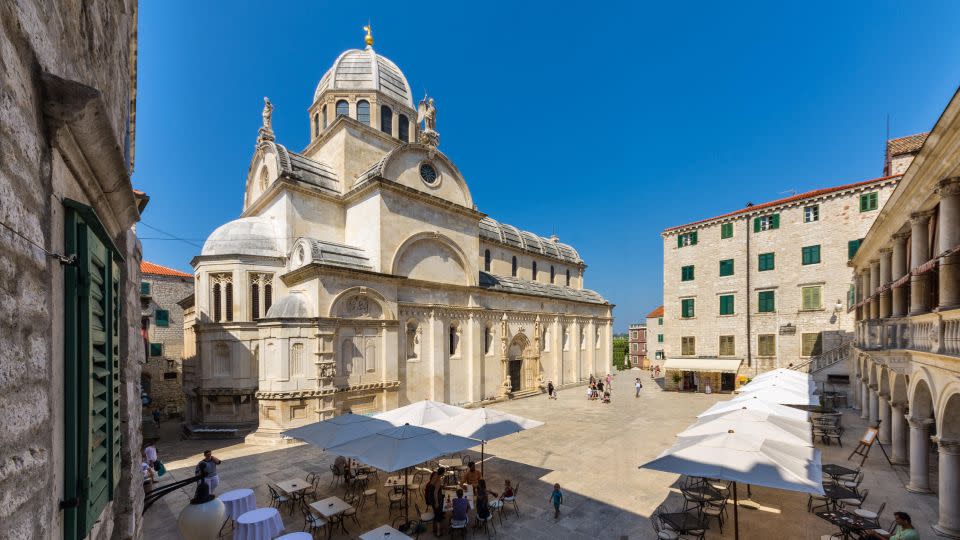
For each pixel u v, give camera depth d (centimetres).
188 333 2991
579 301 4844
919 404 1548
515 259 4662
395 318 2814
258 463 1978
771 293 3950
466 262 3434
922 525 1327
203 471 816
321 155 3450
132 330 754
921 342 1409
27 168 312
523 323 4053
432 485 1355
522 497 1600
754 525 1376
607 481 1758
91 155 446
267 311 2695
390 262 2831
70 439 390
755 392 2116
